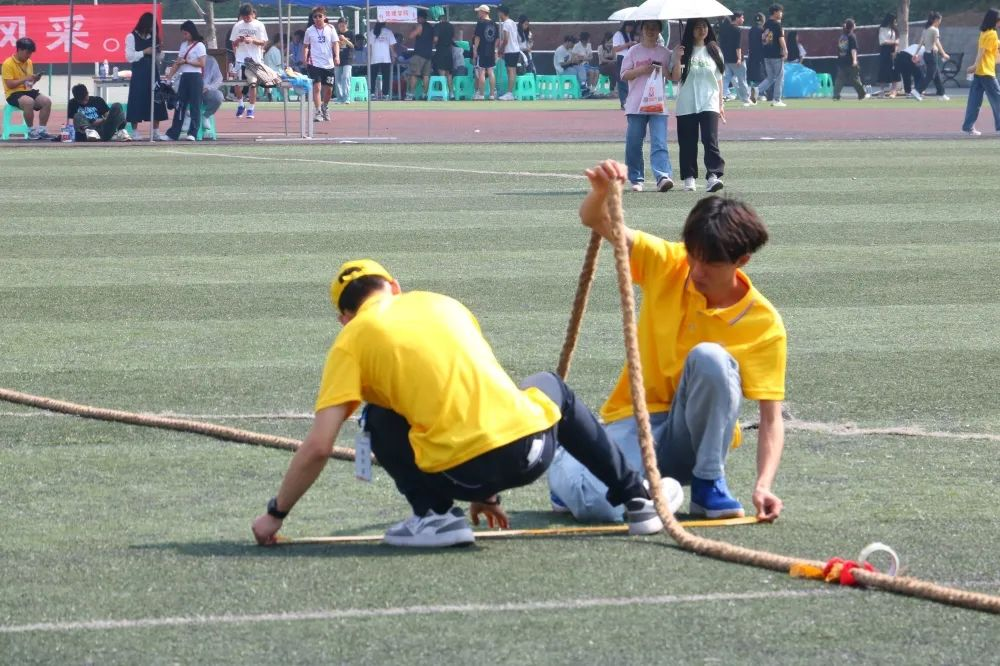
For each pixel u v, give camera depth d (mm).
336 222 37781
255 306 26766
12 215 39219
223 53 68875
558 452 14844
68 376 21469
